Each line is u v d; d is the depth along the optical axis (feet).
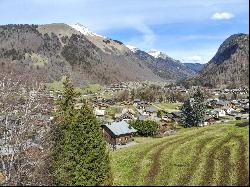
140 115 578.66
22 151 153.17
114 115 553.23
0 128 160.45
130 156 166.71
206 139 174.50
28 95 158.51
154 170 143.23
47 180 148.15
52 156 163.12
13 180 140.87
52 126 176.96
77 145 149.48
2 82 155.02
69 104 195.00
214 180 122.62
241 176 121.60
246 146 150.82
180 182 125.70
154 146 177.06
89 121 152.15
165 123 451.12
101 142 152.76
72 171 148.36
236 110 607.37
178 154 157.28
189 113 425.69
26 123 155.74
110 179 142.20
